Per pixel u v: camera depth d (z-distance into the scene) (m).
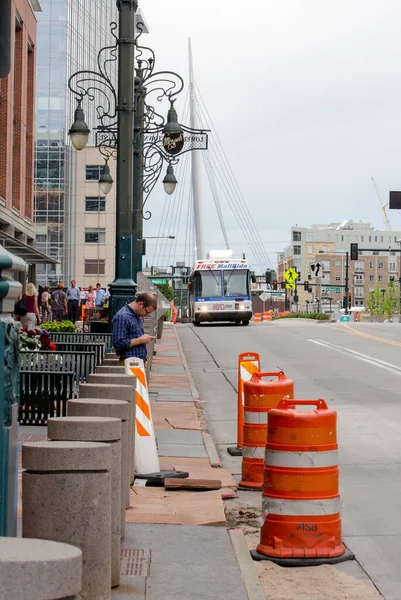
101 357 17.22
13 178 46.44
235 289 57.47
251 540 8.30
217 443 14.55
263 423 10.74
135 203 27.41
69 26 115.06
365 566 7.53
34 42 50.16
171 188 30.02
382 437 14.48
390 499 10.18
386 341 37.81
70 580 2.86
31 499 5.16
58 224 114.38
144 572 6.83
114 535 6.33
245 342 38.31
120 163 18.00
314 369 26.25
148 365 22.58
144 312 12.44
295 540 7.57
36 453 5.16
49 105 114.31
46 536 5.14
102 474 5.24
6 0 5.29
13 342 4.70
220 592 6.42
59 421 6.12
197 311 57.19
